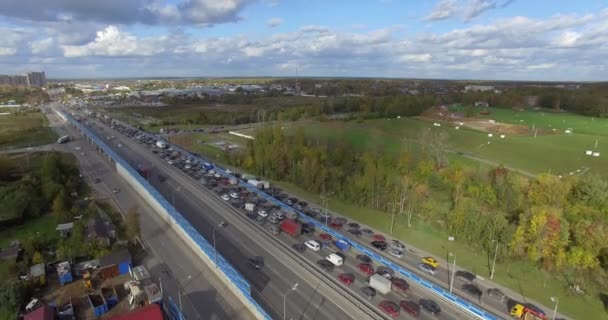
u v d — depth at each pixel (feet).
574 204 268.21
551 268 228.02
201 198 362.94
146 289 204.23
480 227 254.88
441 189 341.00
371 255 244.01
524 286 216.13
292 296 204.23
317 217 314.96
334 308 194.49
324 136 563.48
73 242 255.09
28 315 184.55
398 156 418.10
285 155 429.79
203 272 231.50
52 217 325.01
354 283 216.95
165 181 417.69
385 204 328.90
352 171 392.88
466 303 191.31
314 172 380.58
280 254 251.19
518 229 236.02
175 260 246.68
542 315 181.16
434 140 458.91
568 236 228.02
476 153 447.01
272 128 501.15
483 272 230.68
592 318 188.44
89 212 328.70
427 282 211.82
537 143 490.90
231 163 496.64
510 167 384.47
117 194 377.91
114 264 231.30
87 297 207.31
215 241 269.23
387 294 207.00
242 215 319.68
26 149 577.02
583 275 219.61
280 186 406.82
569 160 408.26
